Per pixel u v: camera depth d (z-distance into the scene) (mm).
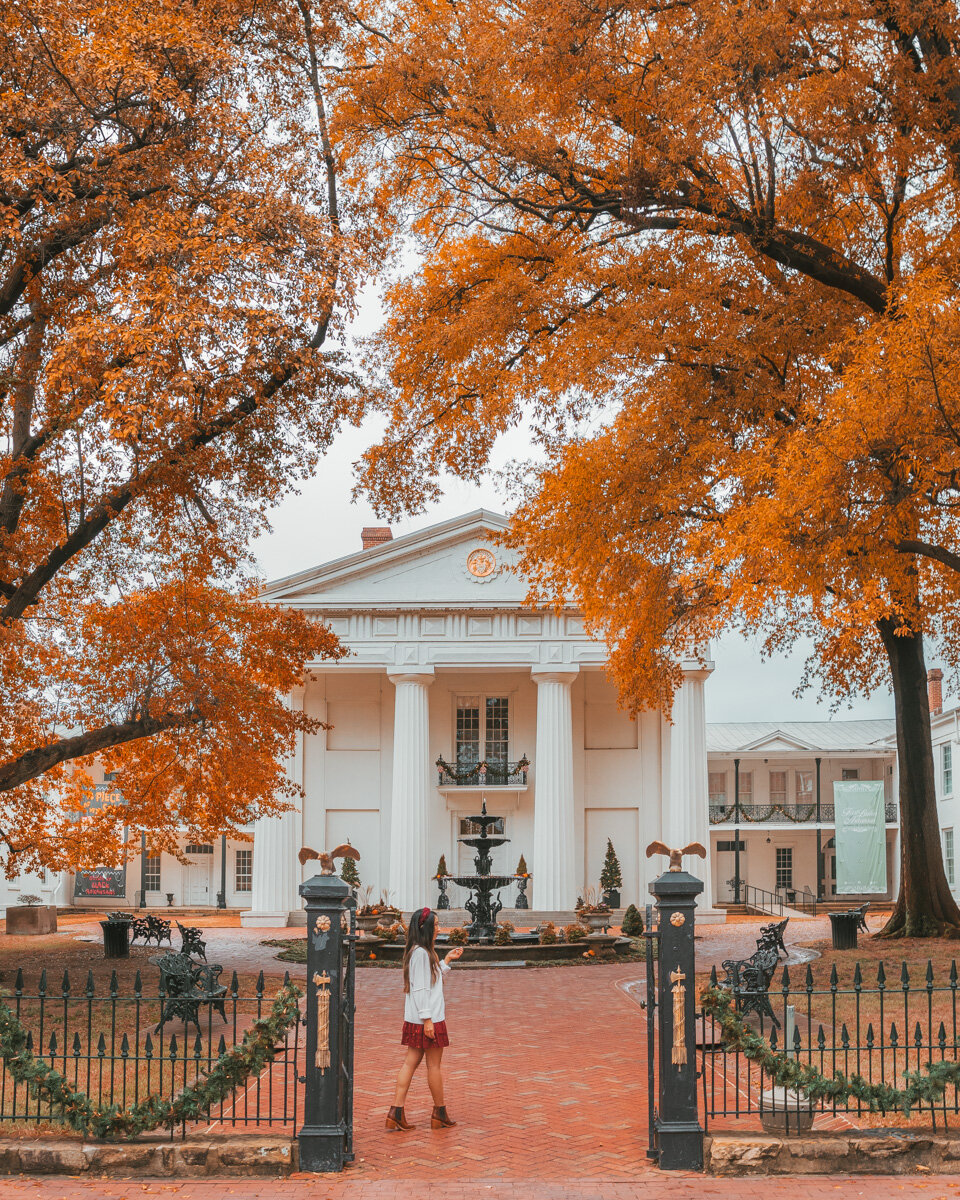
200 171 16141
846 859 44375
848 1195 7340
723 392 16797
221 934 33750
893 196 17328
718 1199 7246
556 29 14203
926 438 12797
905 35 15555
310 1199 7293
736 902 48906
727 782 51938
